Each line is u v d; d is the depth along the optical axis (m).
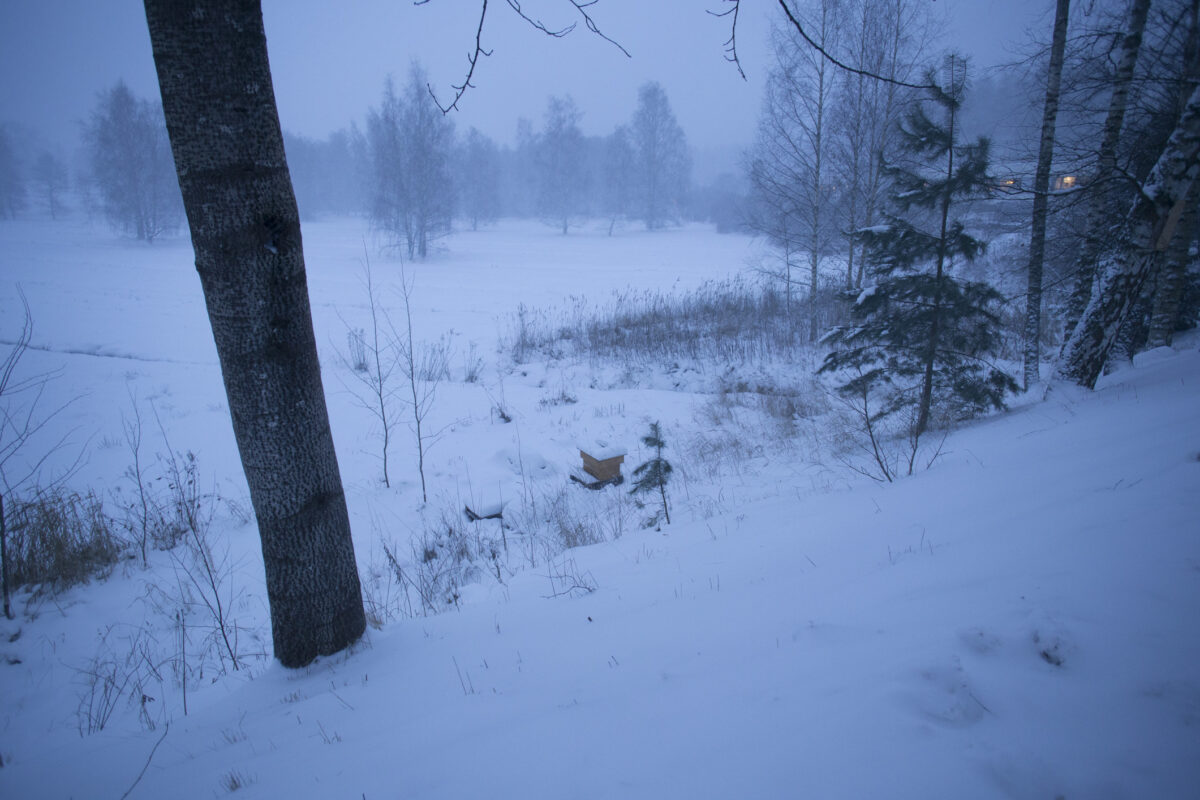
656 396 13.90
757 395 13.60
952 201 8.17
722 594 3.93
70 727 4.17
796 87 16.55
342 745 2.90
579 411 12.81
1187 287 12.61
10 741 4.03
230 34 3.22
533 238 61.69
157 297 26.39
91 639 5.39
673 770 2.02
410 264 41.00
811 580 3.82
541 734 2.50
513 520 7.96
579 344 18.34
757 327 18.17
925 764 1.81
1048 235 14.07
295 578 4.05
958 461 6.54
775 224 19.83
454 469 9.78
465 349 18.53
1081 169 9.87
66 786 3.22
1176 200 7.45
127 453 10.25
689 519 6.95
